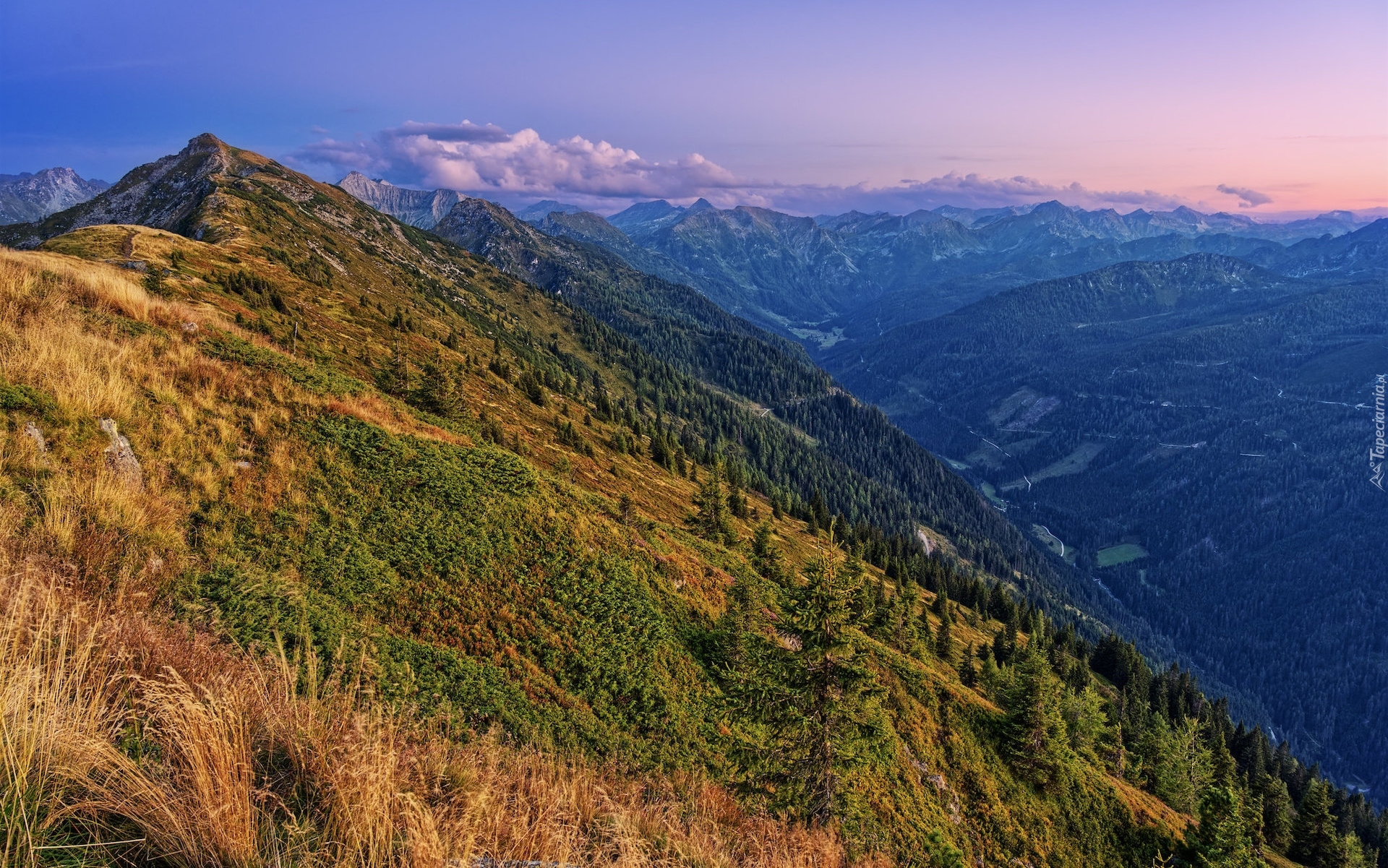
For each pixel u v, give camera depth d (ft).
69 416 55.21
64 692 18.51
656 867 26.40
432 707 53.57
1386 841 300.61
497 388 353.51
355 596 67.15
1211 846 127.95
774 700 59.77
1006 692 191.11
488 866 21.08
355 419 96.22
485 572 84.48
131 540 46.75
